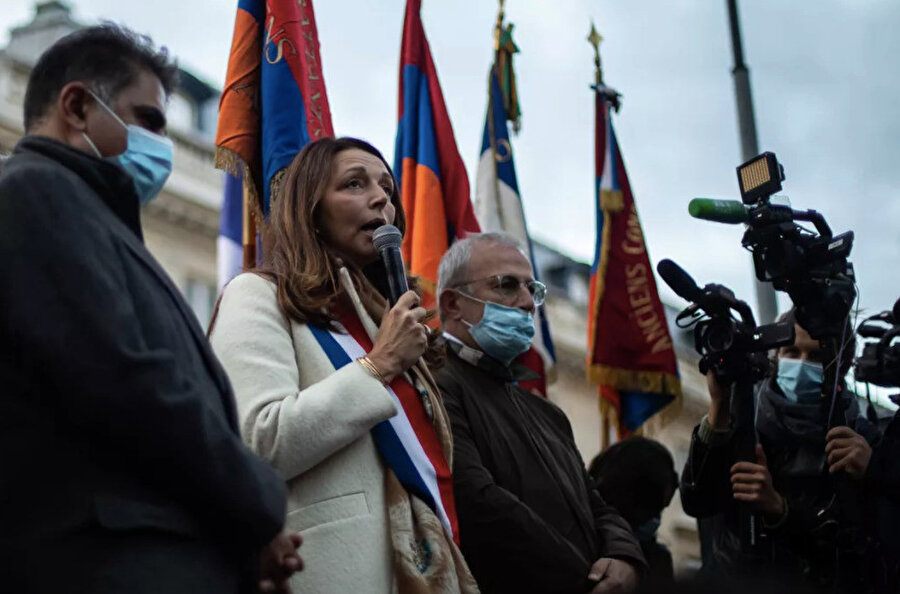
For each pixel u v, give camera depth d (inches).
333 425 128.1
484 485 160.6
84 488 96.3
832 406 175.6
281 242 148.3
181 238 670.5
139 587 94.7
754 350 175.2
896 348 187.5
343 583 127.7
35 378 97.2
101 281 99.2
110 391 96.3
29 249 98.5
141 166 116.0
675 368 303.6
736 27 340.8
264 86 206.2
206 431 99.4
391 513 132.6
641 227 318.7
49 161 105.9
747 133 333.7
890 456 171.5
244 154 204.4
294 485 130.6
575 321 879.1
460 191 270.8
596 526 175.8
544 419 183.9
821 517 177.0
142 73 117.3
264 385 131.5
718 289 175.3
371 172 155.3
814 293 175.6
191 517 100.0
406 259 266.5
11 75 590.2
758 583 151.6
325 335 139.9
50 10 786.8
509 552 158.1
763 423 189.5
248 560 104.7
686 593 147.2
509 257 184.9
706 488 182.4
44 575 94.0
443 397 169.6
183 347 104.7
